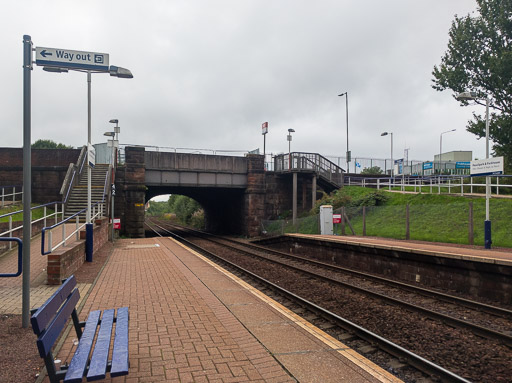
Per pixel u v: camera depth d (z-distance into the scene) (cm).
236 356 443
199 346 473
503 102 2527
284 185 3566
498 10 2492
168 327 548
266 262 1634
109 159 3462
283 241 2256
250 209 3397
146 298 727
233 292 806
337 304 860
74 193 2436
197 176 3291
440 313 736
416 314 765
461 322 674
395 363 516
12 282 804
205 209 5188
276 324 577
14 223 1329
